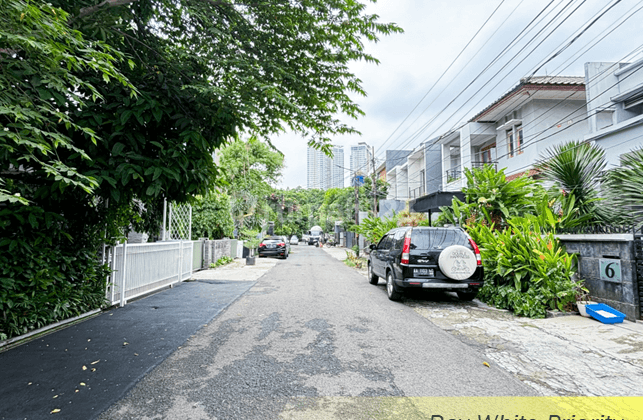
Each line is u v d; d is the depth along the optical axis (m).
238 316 6.18
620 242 5.78
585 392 3.24
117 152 4.26
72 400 2.99
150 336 4.89
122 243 6.95
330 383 3.40
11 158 3.49
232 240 19.22
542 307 6.09
